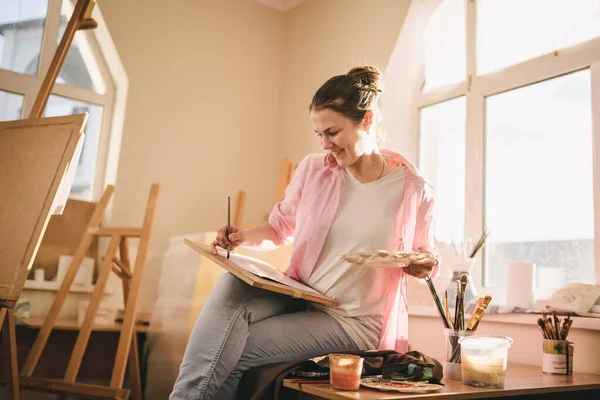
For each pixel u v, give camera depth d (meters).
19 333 2.46
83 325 2.31
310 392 1.13
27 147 1.95
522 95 2.32
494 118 2.42
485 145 2.44
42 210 1.77
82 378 2.62
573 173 2.10
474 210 2.42
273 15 3.53
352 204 1.55
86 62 2.99
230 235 1.58
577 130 2.10
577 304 1.79
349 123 1.47
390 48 2.76
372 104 1.52
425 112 2.74
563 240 2.11
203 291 2.46
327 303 1.42
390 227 1.51
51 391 2.20
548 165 2.19
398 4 2.75
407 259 1.32
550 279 2.13
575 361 1.78
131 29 2.96
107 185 2.67
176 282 2.63
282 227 1.72
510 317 1.96
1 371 2.31
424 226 1.60
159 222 2.95
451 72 2.63
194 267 2.55
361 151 1.52
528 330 1.91
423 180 1.58
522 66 2.30
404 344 1.55
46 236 2.67
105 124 2.99
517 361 1.93
